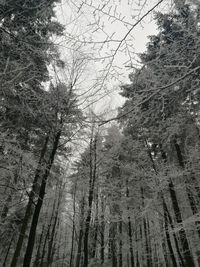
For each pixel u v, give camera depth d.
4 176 6.64
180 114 5.77
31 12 4.50
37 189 10.63
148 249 15.79
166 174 9.55
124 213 11.45
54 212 19.44
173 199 9.47
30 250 6.00
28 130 7.79
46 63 6.19
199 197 8.36
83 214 12.13
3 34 5.00
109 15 2.58
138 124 3.95
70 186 16.56
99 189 13.53
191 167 8.00
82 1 2.63
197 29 3.20
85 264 9.51
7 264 17.20
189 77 3.36
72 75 7.48
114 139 12.00
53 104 6.89
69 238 31.95
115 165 12.38
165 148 10.13
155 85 2.99
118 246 16.61
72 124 7.44
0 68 4.77
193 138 8.70
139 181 11.64
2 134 5.21
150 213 10.93
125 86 3.15
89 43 2.77
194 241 11.40
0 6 4.40
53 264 24.52
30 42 5.11
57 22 5.01
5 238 11.35
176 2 3.04
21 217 11.39
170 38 3.44
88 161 11.90
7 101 5.80
